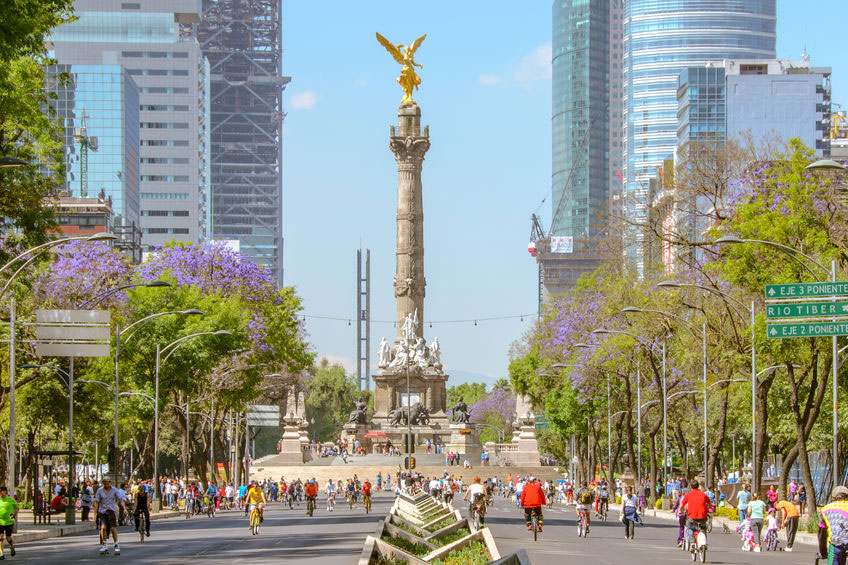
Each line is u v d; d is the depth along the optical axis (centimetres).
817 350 6012
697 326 8006
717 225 7431
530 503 5434
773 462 11169
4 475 9744
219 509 10194
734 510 7588
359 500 11444
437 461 15475
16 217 5909
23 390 8350
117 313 8519
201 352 8712
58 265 8431
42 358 8075
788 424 8200
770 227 5825
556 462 18812
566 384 11319
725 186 7694
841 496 2795
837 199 6234
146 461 12169
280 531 5953
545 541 5294
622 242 9925
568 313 10875
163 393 8875
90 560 4150
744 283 6003
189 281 9956
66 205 16925
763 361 6612
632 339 8806
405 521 4459
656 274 9231
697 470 13475
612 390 10925
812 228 5841
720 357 7662
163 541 5281
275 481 14200
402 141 18112
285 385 12562
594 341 9450
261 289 10838
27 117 5781
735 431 11019
